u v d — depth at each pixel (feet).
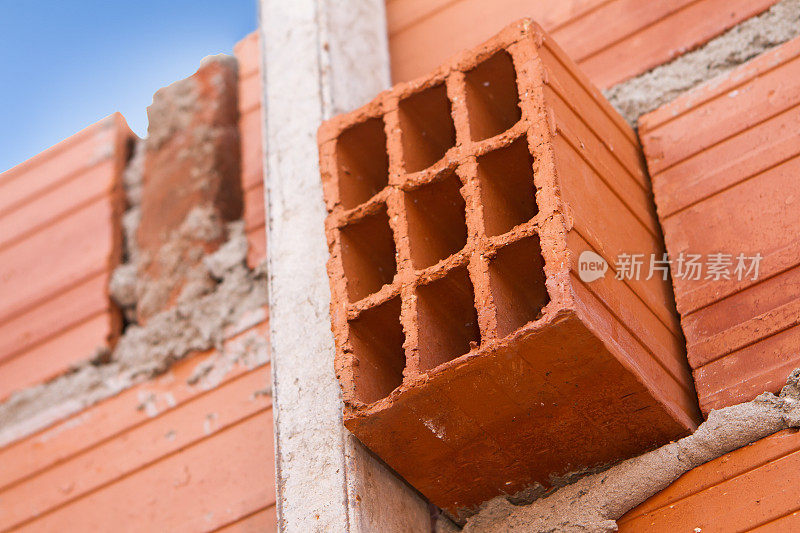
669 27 14.32
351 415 11.00
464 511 11.98
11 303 18.61
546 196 10.70
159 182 18.10
